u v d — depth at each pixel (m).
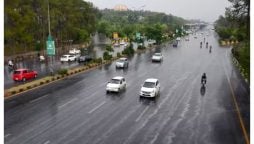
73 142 20.41
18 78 41.00
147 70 53.19
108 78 45.00
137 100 31.88
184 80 43.53
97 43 125.56
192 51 89.56
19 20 61.03
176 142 20.56
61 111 27.41
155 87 33.44
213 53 83.00
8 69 53.84
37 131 22.31
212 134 22.08
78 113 26.89
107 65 59.94
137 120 25.09
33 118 25.25
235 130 22.94
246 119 25.58
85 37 105.44
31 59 68.94
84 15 113.62
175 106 29.56
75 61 65.69
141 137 21.38
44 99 31.62
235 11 57.31
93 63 59.50
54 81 42.19
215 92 35.75
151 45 104.75
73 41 109.12
